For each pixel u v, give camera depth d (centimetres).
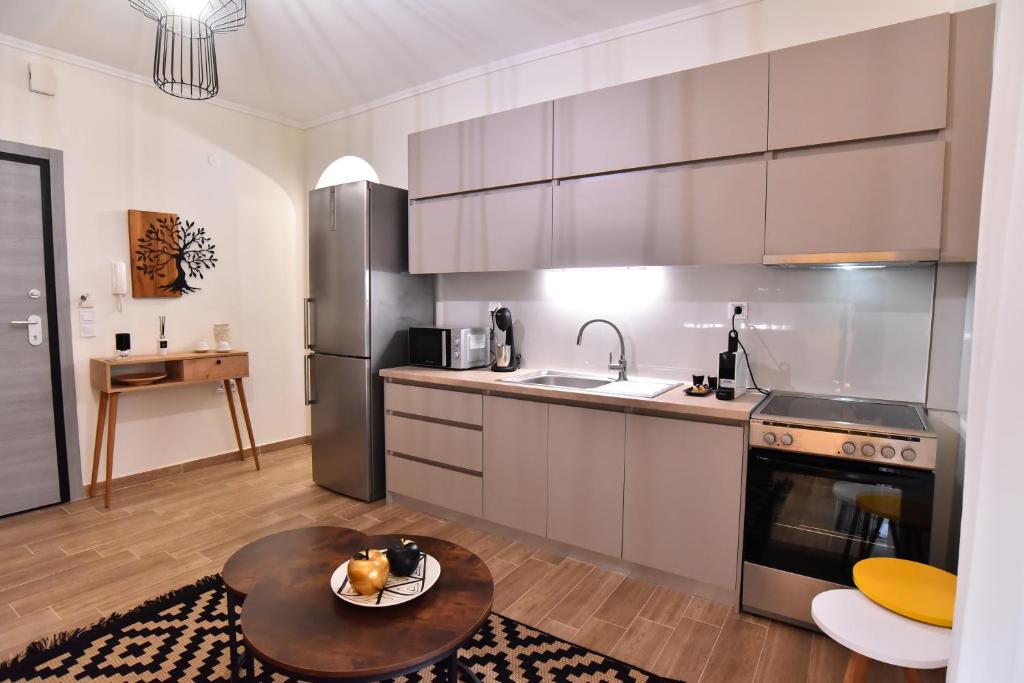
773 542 214
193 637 206
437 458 316
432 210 331
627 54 303
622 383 289
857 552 198
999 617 94
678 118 244
